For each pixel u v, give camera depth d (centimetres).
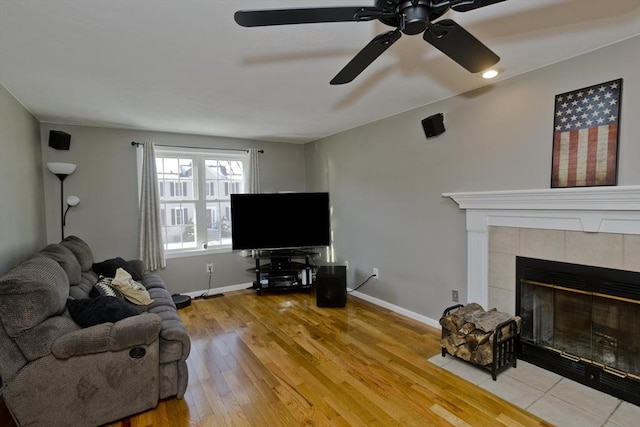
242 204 452
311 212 466
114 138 404
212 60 216
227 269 482
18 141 283
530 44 205
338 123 403
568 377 239
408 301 365
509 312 271
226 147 478
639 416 197
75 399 187
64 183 377
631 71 199
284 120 382
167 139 436
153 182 417
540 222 248
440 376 245
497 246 277
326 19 125
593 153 216
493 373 239
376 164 397
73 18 163
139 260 384
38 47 194
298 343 304
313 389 231
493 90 272
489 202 273
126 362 199
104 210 399
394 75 250
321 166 501
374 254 408
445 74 249
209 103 309
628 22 180
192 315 381
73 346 184
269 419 201
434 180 327
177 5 153
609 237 215
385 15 125
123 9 156
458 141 301
